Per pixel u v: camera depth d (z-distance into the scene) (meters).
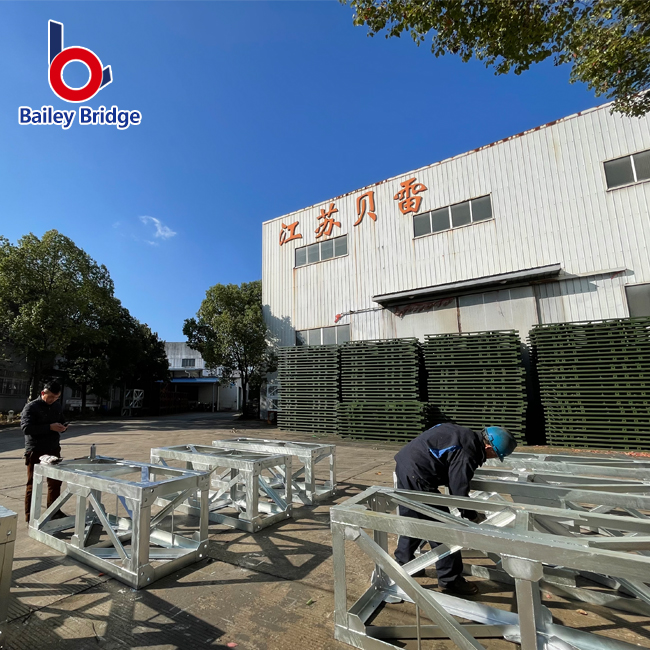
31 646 2.33
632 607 2.62
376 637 2.35
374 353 12.02
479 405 10.34
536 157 11.67
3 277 18.02
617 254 10.28
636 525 2.18
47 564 3.44
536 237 11.43
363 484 6.16
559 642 2.26
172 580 3.14
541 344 9.88
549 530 2.75
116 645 2.34
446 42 5.54
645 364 8.68
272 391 17.06
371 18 5.39
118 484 3.24
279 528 4.31
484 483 3.12
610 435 8.87
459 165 12.99
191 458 4.95
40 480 4.12
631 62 5.08
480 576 3.18
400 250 13.92
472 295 12.23
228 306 19.66
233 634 2.45
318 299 15.82
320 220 16.14
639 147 10.27
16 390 23.47
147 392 32.16
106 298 22.03
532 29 5.02
